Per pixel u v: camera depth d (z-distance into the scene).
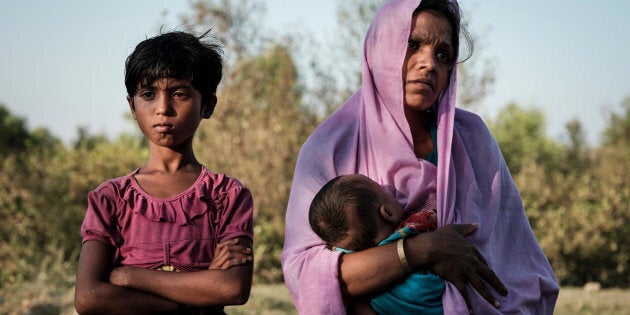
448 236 2.68
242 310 8.20
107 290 2.52
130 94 2.78
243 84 12.91
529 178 13.72
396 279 2.68
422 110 3.09
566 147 20.52
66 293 8.86
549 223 13.02
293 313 8.17
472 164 3.09
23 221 12.59
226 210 2.71
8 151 27.66
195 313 2.61
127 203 2.66
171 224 2.64
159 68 2.64
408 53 2.98
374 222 2.71
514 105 23.36
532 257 3.16
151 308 2.53
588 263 13.01
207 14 13.27
